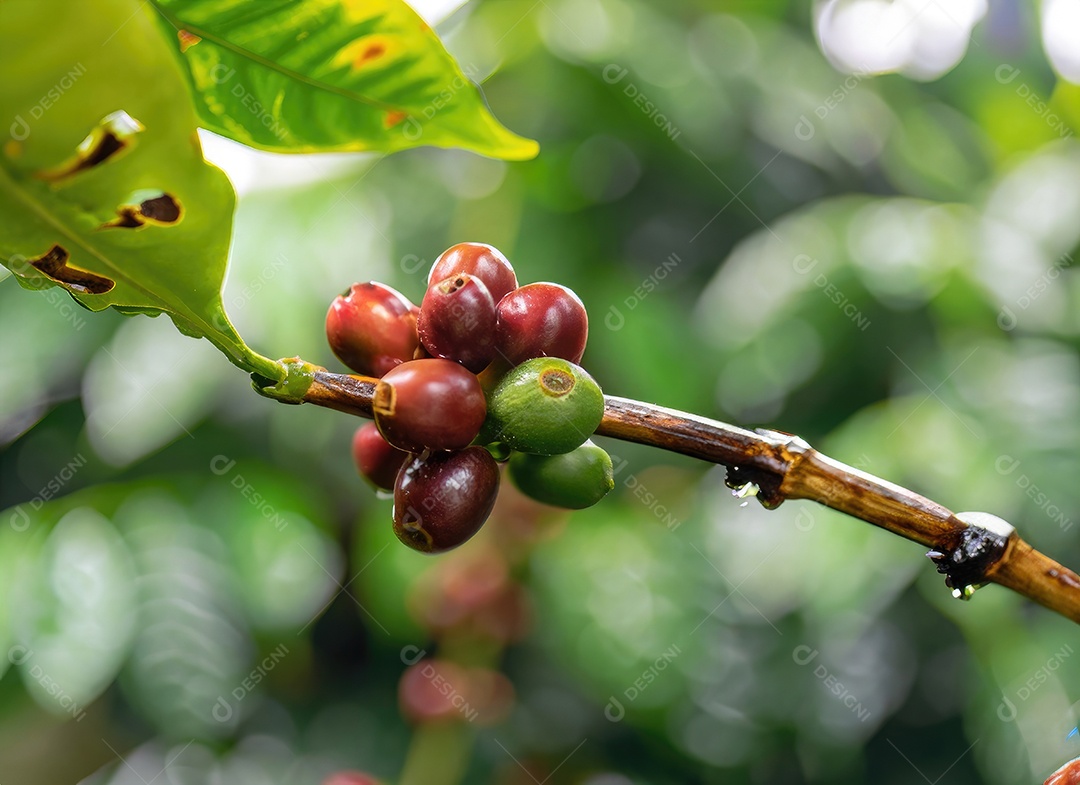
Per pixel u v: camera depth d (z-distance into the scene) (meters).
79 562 0.58
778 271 0.63
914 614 0.61
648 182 0.70
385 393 0.33
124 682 0.57
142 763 0.67
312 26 0.34
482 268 0.35
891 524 0.34
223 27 0.34
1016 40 0.72
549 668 0.72
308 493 0.66
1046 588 0.33
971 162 0.73
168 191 0.31
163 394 0.59
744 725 0.63
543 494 0.35
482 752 0.70
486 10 0.65
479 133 0.35
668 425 0.34
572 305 0.34
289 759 0.69
